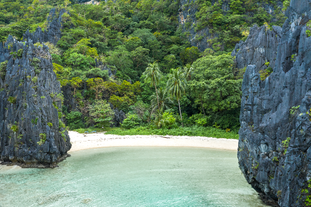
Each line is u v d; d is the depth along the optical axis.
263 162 15.26
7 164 26.30
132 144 37.47
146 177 22.73
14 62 27.89
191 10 92.94
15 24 72.19
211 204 16.92
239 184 20.91
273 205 16.28
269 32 41.66
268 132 15.08
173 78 48.75
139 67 78.12
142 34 86.75
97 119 48.78
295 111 13.38
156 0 110.19
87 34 77.56
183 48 84.62
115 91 59.53
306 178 12.10
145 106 58.31
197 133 43.19
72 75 56.34
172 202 17.33
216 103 44.72
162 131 44.25
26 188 19.95
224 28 81.56
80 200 17.67
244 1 86.94
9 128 26.50
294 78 13.82
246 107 17.34
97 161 28.44
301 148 12.55
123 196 18.41
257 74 16.73
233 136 40.88
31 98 25.62
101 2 118.44
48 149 25.28
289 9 16.78
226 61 47.91
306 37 13.71
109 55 74.50
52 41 67.00
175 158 29.62
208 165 26.75
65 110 52.19
